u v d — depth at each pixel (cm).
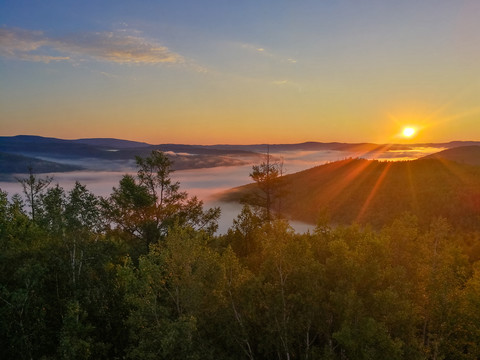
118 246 2394
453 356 1941
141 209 2831
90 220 2070
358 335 1609
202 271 1830
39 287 1912
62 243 2056
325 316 1853
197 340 1764
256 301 1922
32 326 1770
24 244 2284
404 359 1694
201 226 3056
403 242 2491
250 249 3453
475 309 1845
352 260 1859
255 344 2023
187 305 1727
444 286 1923
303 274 1867
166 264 1823
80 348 1686
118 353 1955
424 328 2056
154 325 1681
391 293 1689
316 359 1802
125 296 1795
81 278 2030
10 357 1789
